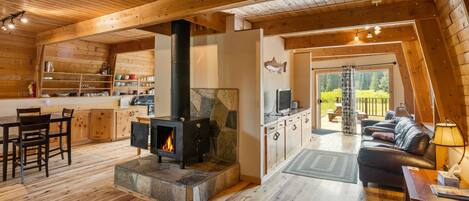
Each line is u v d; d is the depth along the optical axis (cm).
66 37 481
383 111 861
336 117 973
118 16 382
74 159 504
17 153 489
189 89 393
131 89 796
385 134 485
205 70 429
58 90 641
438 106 328
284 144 474
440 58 322
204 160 405
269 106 564
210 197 334
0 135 498
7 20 427
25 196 336
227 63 407
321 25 418
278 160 447
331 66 848
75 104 632
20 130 384
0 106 512
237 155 400
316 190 359
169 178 326
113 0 333
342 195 342
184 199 305
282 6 384
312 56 760
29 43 562
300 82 712
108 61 728
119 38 641
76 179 398
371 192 351
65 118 457
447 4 260
